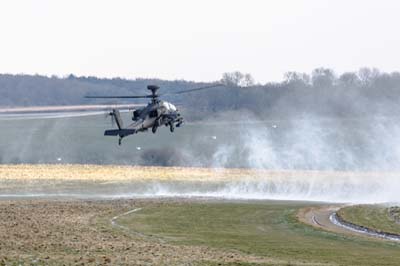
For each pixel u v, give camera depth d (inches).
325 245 4640.8
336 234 5275.6
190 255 3870.6
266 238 5049.2
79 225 5467.5
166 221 5925.2
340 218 6127.0
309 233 5349.4
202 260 3553.2
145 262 3398.1
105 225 5561.0
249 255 4025.6
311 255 4084.6
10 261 3316.9
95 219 5905.5
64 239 4569.4
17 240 4414.4
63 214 6136.8
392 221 5910.4
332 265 3595.0
